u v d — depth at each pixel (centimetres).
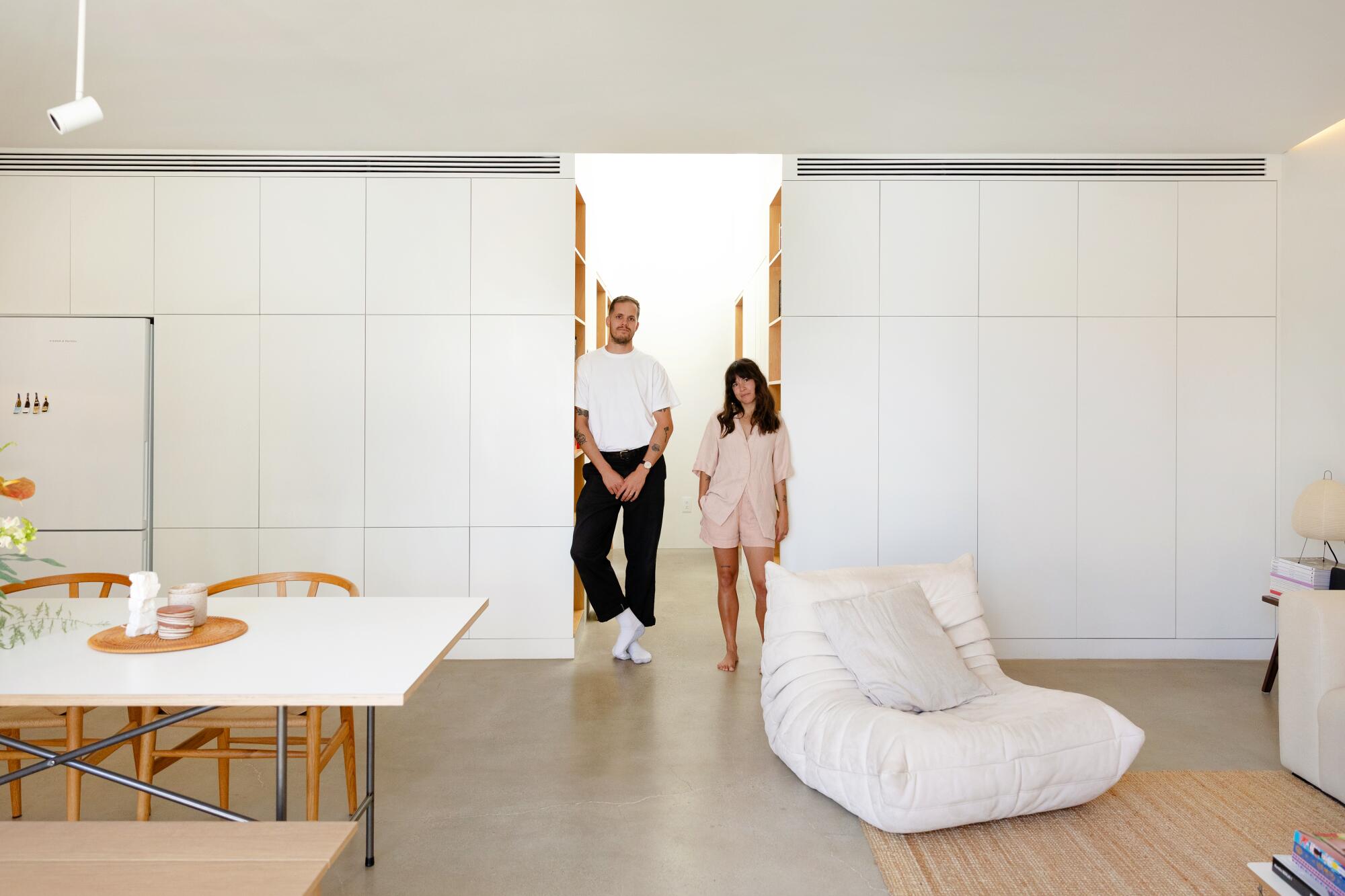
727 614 434
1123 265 452
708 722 356
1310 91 364
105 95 368
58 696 168
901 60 332
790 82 355
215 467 443
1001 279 452
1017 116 395
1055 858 239
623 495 430
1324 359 422
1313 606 285
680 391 836
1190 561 454
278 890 141
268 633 222
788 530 450
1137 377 453
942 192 451
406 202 445
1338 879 176
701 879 231
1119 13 293
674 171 836
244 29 304
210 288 442
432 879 231
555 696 390
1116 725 266
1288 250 447
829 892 225
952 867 234
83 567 438
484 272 447
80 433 438
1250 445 454
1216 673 427
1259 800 277
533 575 451
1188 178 452
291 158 443
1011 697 289
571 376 448
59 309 439
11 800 260
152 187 440
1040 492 453
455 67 339
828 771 268
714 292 838
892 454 453
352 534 446
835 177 451
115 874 146
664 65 338
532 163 448
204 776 297
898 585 325
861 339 453
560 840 254
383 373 446
